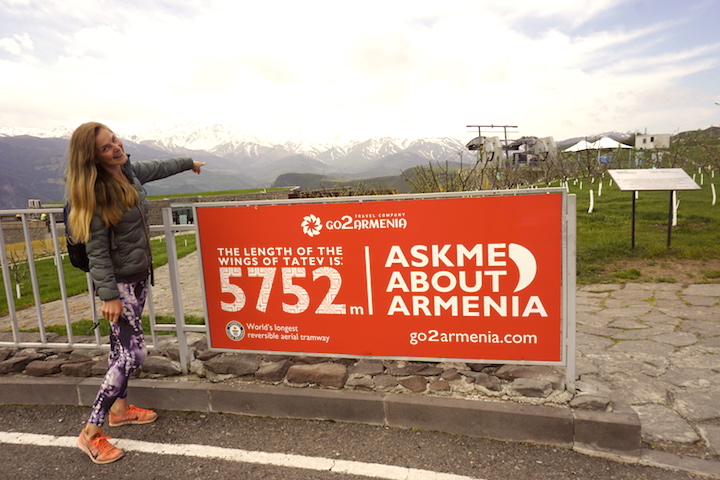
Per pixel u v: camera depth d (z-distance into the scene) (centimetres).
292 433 283
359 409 289
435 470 237
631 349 397
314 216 306
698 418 273
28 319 664
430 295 295
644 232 1109
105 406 267
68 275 1301
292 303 321
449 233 285
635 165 2834
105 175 256
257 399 306
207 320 340
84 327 523
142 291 285
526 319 282
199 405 318
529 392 273
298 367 315
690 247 868
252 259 323
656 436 255
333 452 259
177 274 334
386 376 304
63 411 329
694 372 340
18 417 322
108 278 256
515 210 273
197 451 266
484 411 265
